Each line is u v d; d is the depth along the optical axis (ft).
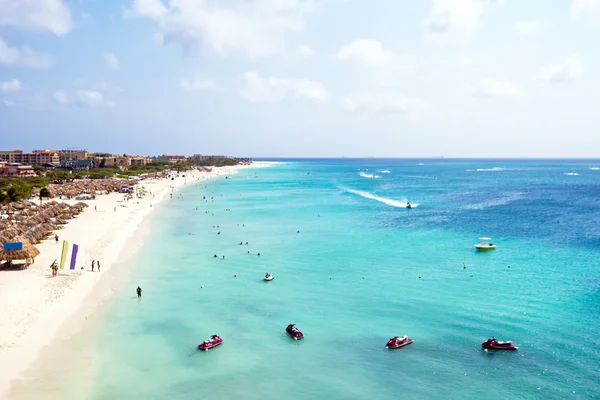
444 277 163.73
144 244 225.97
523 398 85.92
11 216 284.82
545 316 123.75
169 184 647.56
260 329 119.96
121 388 90.68
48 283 151.74
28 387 89.56
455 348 106.42
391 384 91.81
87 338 113.39
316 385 92.02
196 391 89.92
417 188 580.30
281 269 178.19
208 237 245.86
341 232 257.14
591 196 451.53
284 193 518.37
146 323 123.75
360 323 122.62
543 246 213.46
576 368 95.66
